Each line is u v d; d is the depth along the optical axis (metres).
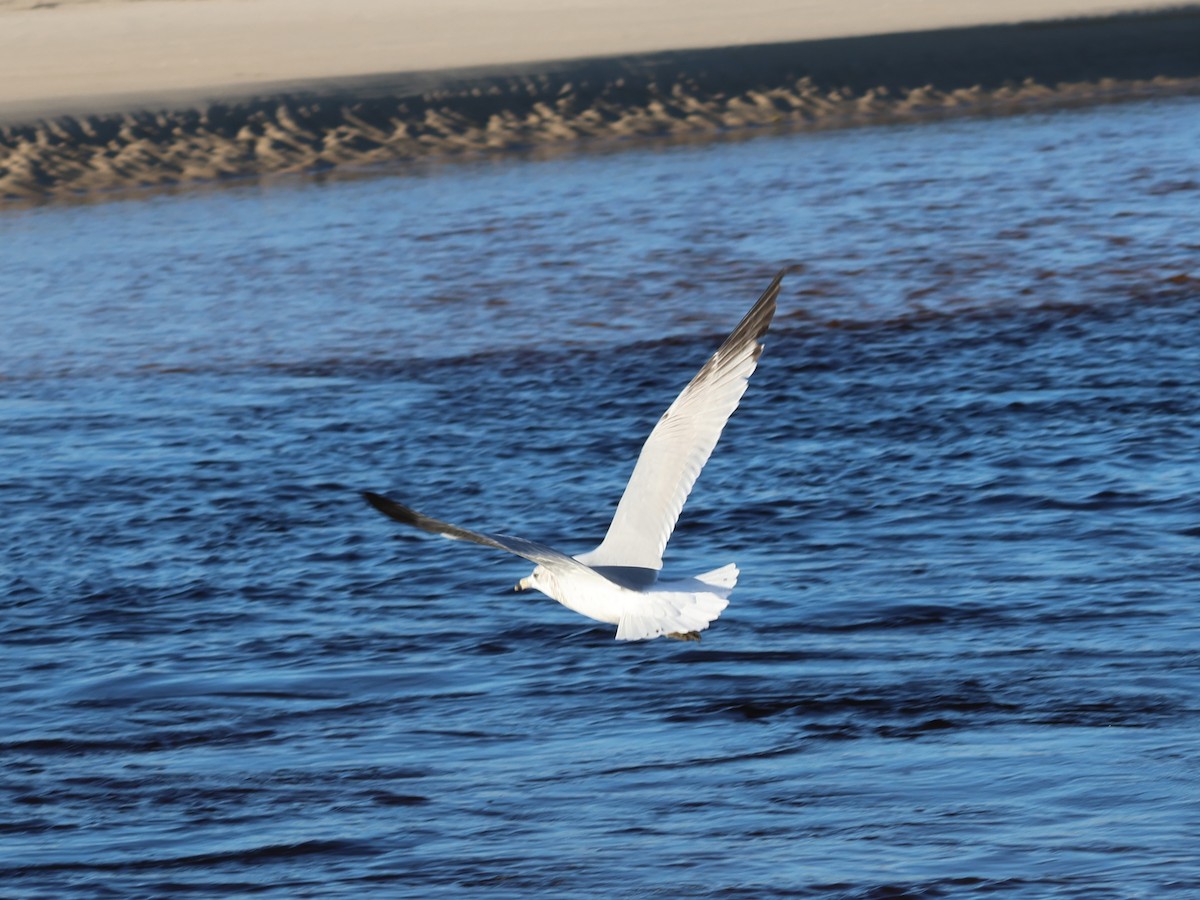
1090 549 15.67
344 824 11.20
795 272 28.72
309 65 51.09
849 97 46.53
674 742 12.18
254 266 31.11
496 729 12.56
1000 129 42.72
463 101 44.75
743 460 19.14
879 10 60.06
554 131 43.66
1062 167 37.12
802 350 23.94
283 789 11.73
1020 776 11.37
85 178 39.81
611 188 37.12
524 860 10.61
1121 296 25.83
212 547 17.16
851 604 14.61
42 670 14.04
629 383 22.77
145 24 67.06
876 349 23.73
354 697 13.27
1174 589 14.54
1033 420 19.97
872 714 12.43
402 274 29.97
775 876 10.25
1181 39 50.91
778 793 11.34
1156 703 12.34
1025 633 13.76
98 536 17.61
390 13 67.94
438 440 20.61
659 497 7.37
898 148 40.78
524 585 7.18
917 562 15.59
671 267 29.48
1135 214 31.70
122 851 10.98
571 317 26.45
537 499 18.25
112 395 23.41
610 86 46.09
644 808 11.23
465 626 14.70
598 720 12.64
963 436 19.53
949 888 10.01
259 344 25.81
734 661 13.53
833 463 18.83
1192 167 36.12
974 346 23.58
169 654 14.32
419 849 10.84
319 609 15.32
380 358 24.69
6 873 10.70
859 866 10.32
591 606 6.91
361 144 42.19
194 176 40.22
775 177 37.62
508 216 34.56
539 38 56.31
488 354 24.58
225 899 10.34
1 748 12.53
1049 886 9.98
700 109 45.31
